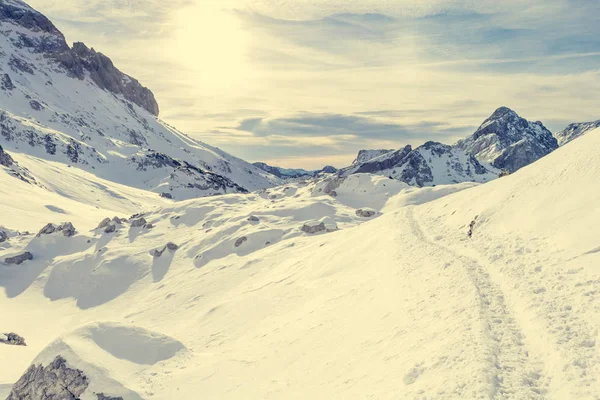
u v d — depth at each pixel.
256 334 33.72
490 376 13.30
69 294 76.81
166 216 106.88
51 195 146.62
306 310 33.41
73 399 22.61
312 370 21.14
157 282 73.00
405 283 26.83
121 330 27.72
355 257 42.16
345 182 118.31
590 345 13.80
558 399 12.14
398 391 14.91
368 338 21.55
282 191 135.00
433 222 43.12
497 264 24.12
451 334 17.19
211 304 52.81
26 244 93.19
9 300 75.94
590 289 16.95
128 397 22.39
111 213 149.62
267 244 75.12
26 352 40.12
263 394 20.72
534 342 15.23
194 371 25.58
